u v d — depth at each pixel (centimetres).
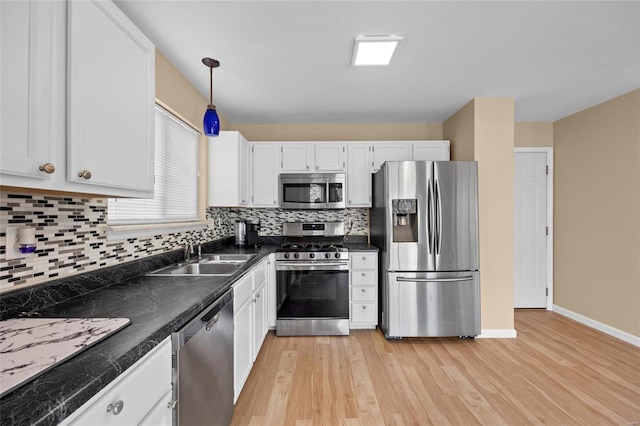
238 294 188
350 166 348
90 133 100
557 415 183
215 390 142
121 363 75
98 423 69
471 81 261
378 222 325
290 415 183
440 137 374
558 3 164
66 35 92
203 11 167
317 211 377
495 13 171
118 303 124
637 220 286
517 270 387
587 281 334
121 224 177
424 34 191
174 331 107
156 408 95
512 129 297
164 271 196
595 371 234
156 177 212
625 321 294
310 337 301
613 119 305
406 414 184
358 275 314
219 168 295
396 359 253
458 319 288
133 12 167
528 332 311
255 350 234
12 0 76
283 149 350
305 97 293
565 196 364
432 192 287
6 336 88
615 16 174
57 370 70
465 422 177
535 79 258
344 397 200
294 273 307
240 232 345
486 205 299
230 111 332
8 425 52
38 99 83
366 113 339
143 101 132
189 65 229
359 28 184
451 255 289
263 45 202
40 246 122
